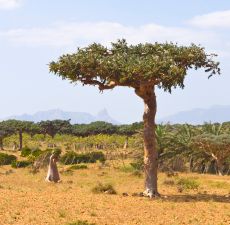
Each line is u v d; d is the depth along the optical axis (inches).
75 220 737.0
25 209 819.4
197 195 1079.6
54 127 4047.7
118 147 3235.7
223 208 891.4
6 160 2294.5
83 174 1664.6
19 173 1673.2
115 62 964.0
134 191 1139.3
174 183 1327.5
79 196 999.6
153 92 1027.3
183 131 1923.0
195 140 1737.2
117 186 1259.2
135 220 756.0
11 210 804.0
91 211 818.2
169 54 983.0
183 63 995.9
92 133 3986.2
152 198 997.8
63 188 1148.5
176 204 923.4
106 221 740.7
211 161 1846.7
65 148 3540.8
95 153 2418.8
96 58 971.3
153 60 949.8
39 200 920.3
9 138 3806.6
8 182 1280.8
